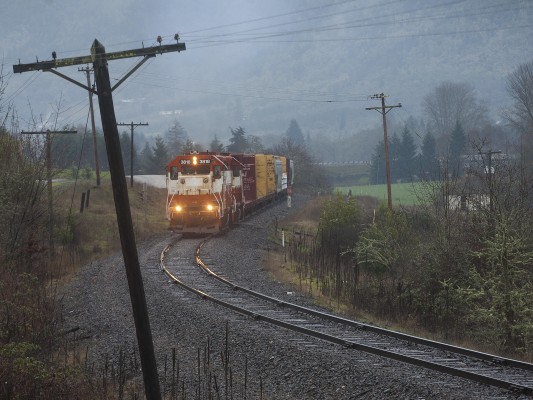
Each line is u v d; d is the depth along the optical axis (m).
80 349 37.12
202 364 32.50
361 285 57.12
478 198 57.56
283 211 129.25
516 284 49.78
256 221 107.44
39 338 36.38
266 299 48.16
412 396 24.83
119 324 42.00
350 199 84.62
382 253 62.81
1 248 53.41
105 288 53.97
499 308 47.66
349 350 32.88
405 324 47.22
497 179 57.62
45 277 56.88
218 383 29.44
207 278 56.81
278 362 31.27
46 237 72.44
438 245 55.88
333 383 27.53
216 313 42.66
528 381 27.11
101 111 26.30
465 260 54.06
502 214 51.12
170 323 41.16
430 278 53.41
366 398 25.47
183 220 84.69
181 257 68.44
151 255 70.25
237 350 34.19
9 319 36.31
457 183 63.91
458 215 58.75
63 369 30.31
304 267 67.25
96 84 26.38
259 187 124.50
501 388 25.64
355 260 70.50
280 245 86.00
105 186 133.75
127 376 31.84
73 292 53.44
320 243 81.56
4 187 60.34
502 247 48.56
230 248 75.56
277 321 39.41
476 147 68.12
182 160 85.19
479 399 24.02
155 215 125.38
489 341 45.31
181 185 84.88
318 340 35.25
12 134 65.50
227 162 91.31
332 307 48.84
